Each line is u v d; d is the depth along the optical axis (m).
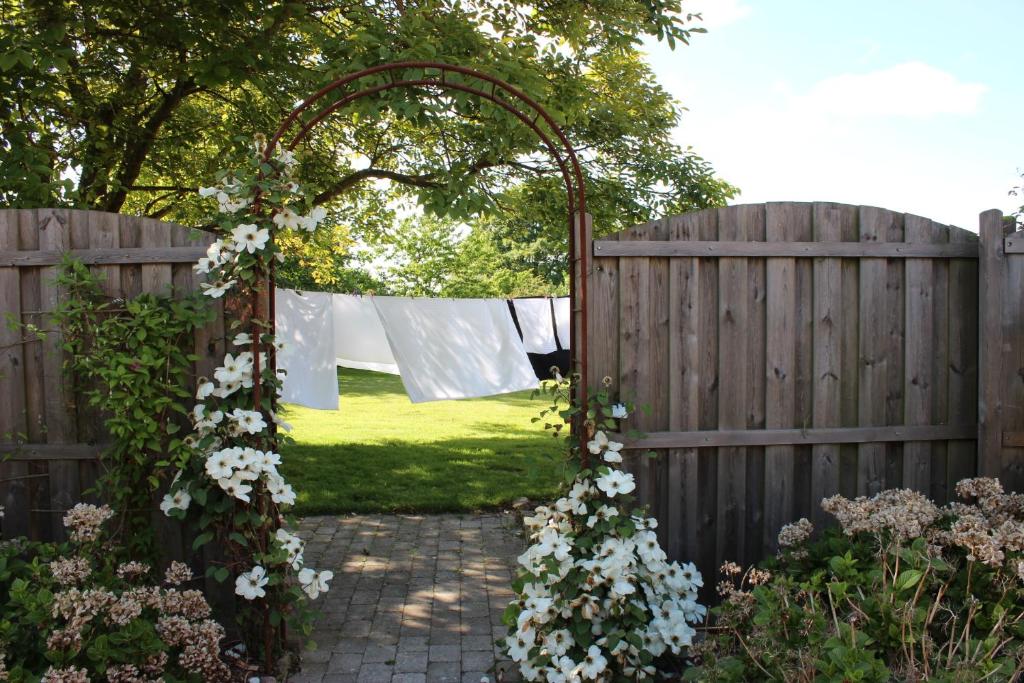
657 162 7.25
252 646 2.83
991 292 3.11
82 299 2.94
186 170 7.05
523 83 4.68
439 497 5.35
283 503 2.87
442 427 9.09
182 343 2.96
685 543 3.07
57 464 3.03
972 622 2.35
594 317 2.99
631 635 2.47
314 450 7.18
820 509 3.14
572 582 2.57
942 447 3.21
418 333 5.21
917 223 3.15
